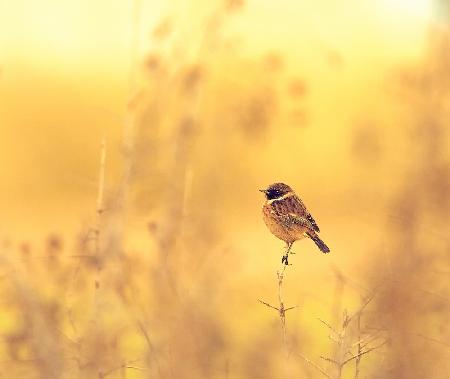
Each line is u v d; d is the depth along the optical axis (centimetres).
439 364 1312
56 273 1305
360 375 1330
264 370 1285
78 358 1287
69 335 1310
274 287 1526
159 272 1351
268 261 1606
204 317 1338
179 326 1316
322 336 1388
